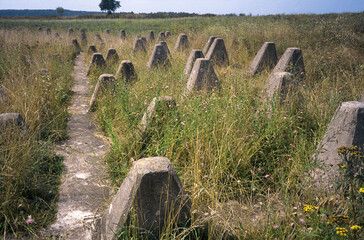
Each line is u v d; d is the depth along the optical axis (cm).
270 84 527
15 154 329
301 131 434
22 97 507
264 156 381
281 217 270
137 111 518
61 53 1225
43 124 480
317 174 315
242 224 273
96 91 634
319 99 528
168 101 441
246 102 512
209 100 503
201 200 310
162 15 5012
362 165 298
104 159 404
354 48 1048
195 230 244
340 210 262
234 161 361
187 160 384
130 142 411
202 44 1297
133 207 232
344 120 323
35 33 1845
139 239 235
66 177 361
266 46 888
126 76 789
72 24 3291
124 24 2992
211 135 392
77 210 302
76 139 480
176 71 874
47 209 301
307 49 1058
